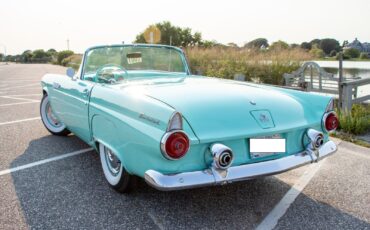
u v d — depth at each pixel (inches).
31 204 113.7
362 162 155.1
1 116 257.4
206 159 92.8
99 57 152.9
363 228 100.3
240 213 108.6
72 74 157.2
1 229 98.4
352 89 251.0
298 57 416.5
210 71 444.5
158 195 120.4
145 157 93.9
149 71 167.2
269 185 130.1
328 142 118.0
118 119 104.6
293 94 125.1
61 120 173.0
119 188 119.0
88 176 138.1
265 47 476.4
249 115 101.2
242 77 293.7
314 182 133.0
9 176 138.2
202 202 115.7
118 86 121.6
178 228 99.6
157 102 94.4
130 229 99.0
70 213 107.7
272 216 106.9
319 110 117.1
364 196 120.6
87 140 139.9
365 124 202.4
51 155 164.4
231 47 515.2
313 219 105.1
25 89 460.4
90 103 127.4
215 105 101.0
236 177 93.2
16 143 184.5
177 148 85.7
